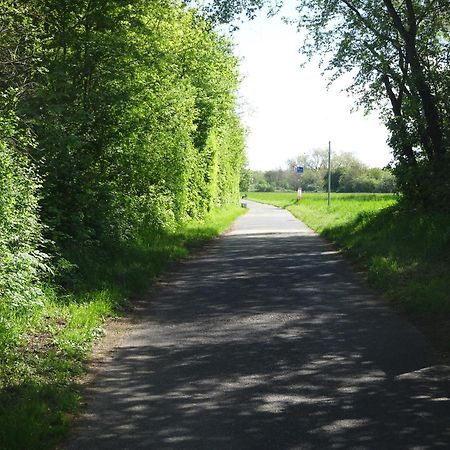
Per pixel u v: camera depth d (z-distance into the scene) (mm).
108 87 14391
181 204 24453
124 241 14656
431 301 9156
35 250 9195
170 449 4707
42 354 7020
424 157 20516
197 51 19875
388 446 4656
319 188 135000
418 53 18812
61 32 13961
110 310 9492
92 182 13883
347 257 16031
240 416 5340
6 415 5145
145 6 14859
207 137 30406
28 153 10398
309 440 4797
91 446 4797
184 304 10422
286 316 9281
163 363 7020
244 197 103500
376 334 8094
